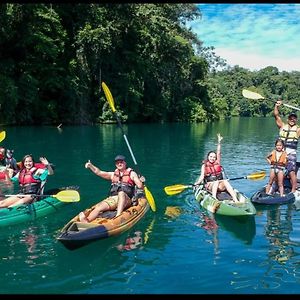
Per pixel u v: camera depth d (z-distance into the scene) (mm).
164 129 30328
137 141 20453
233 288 4461
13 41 29141
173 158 14609
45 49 28828
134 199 7086
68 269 4953
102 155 14945
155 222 6766
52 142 18812
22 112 29219
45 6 29531
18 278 4730
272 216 7094
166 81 40875
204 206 7656
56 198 7441
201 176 8055
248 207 7008
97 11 32281
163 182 10344
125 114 36219
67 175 10891
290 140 8453
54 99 31703
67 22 32312
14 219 6660
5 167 10375
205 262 5137
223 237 6039
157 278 4703
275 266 5004
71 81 31266
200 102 47562
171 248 5594
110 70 35594
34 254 5418
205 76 51906
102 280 4668
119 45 34469
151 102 40188
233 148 18078
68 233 5410
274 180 8523
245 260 5184
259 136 25344
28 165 7348
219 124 42219
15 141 18906
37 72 30156
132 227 6441
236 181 10359
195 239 5961
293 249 5555
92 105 34656
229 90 80625
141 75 36938
